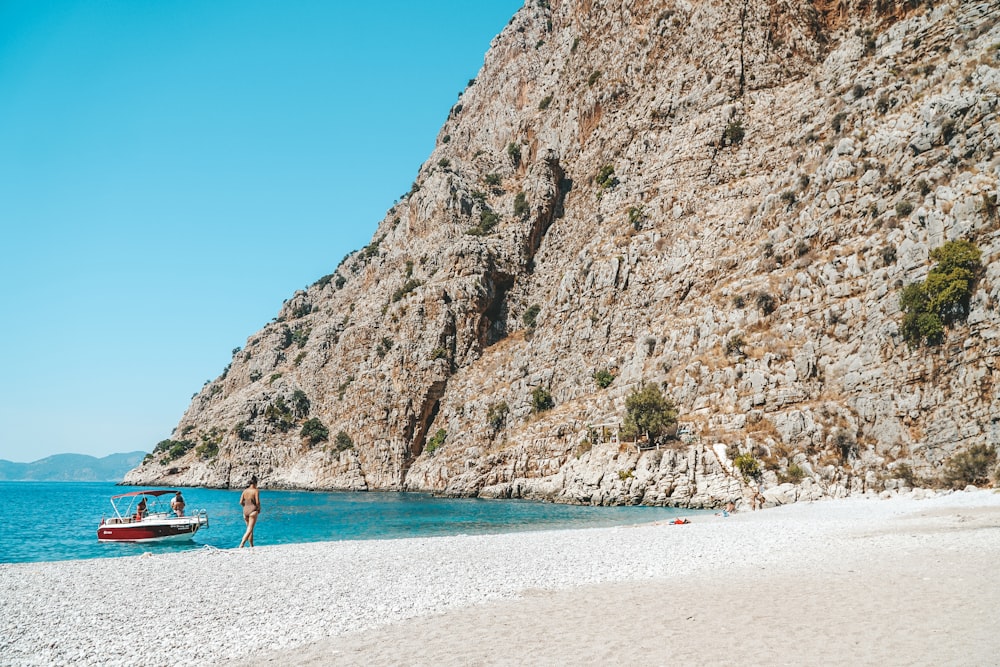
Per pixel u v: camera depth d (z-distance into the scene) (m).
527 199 163.62
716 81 124.25
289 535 57.50
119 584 23.50
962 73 75.31
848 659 11.60
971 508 42.97
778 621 14.74
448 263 158.38
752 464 71.12
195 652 14.45
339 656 13.73
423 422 147.00
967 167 67.75
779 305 83.62
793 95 113.06
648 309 110.44
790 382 76.50
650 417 84.38
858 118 86.19
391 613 17.83
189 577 24.78
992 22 77.12
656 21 143.25
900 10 92.94
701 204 113.50
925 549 24.72
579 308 125.88
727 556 27.16
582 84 165.38
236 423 181.25
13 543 52.84
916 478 61.00
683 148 122.56
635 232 122.50
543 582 22.20
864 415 68.12
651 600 18.20
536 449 107.06
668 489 76.75
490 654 13.33
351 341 176.25
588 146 156.50
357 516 78.25
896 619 14.10
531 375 126.94
